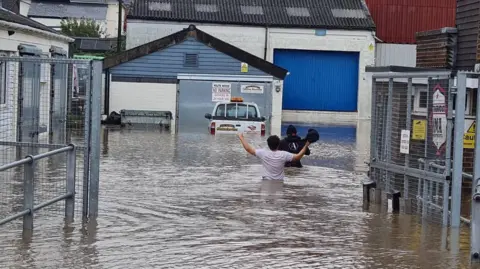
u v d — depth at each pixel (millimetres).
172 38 39531
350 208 13578
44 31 23641
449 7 51906
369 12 51375
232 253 9914
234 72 39938
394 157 13594
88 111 11641
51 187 12383
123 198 13781
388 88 13766
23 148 14141
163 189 15070
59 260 9312
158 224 11625
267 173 16906
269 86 37656
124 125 34906
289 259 9680
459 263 9633
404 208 13102
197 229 11352
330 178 17719
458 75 11305
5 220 10117
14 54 21234
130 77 39531
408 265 9508
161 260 9461
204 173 17750
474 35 18781
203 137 28703
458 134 11500
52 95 14133
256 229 11477
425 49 20688
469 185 15617
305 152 18562
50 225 11211
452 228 11781
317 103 50531
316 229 11617
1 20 18953
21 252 9648
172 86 39656
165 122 35094
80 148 11734
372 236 11188
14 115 17797
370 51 50062
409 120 12852
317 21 50125
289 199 14344
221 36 49719
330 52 50375
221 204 13547
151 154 21828
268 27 49688
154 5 49875
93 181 11828
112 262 9297
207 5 50594
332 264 9484
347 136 33344
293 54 50375
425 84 13211
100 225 11359
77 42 55344
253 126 31141
